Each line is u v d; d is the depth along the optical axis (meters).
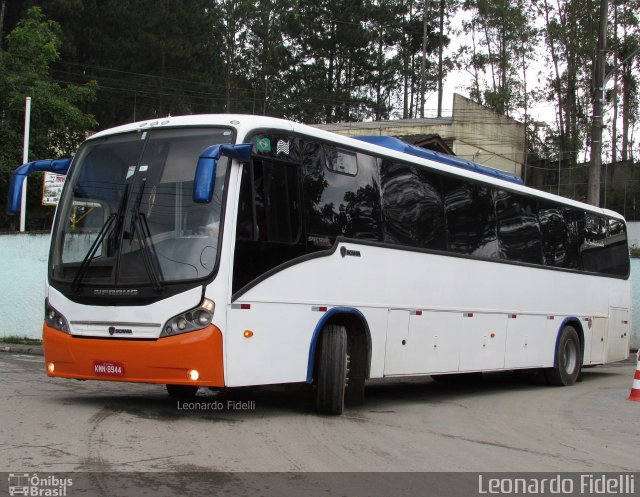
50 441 6.71
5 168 26.11
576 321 15.43
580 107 49.28
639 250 24.80
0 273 19.11
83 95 29.94
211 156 7.21
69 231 8.55
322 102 53.19
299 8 54.16
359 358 9.70
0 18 39.47
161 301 7.73
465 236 12.04
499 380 16.06
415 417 9.70
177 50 46.28
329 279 9.10
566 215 15.47
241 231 7.98
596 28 47.88
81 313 8.13
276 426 8.15
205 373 7.61
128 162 8.45
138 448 6.63
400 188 10.65
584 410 11.20
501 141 41.41
